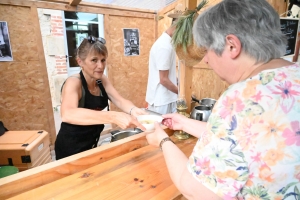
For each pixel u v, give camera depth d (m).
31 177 0.76
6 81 2.58
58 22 3.98
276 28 0.50
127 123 0.97
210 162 0.47
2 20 2.43
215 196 0.48
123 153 1.04
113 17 3.22
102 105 1.42
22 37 2.58
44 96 2.84
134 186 0.76
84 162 0.90
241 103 0.46
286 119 0.43
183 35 1.13
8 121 2.68
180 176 0.56
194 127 1.03
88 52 1.20
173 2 3.26
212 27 0.52
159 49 1.85
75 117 1.06
